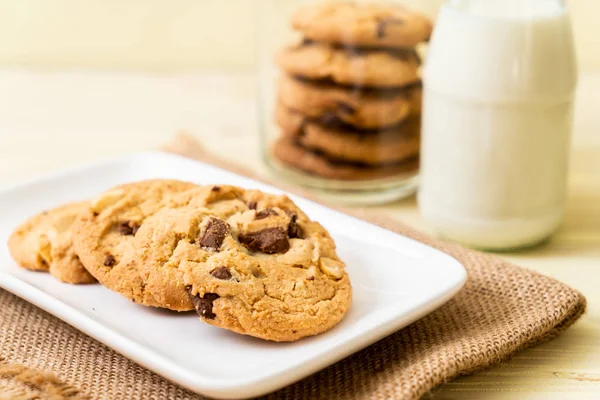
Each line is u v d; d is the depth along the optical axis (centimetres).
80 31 95
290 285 59
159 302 58
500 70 66
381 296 60
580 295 61
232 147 82
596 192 75
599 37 92
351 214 69
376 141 73
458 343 58
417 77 73
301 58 73
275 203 62
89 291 61
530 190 67
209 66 96
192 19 95
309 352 56
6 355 59
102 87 92
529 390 58
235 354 57
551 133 67
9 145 82
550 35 66
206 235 59
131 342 56
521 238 68
